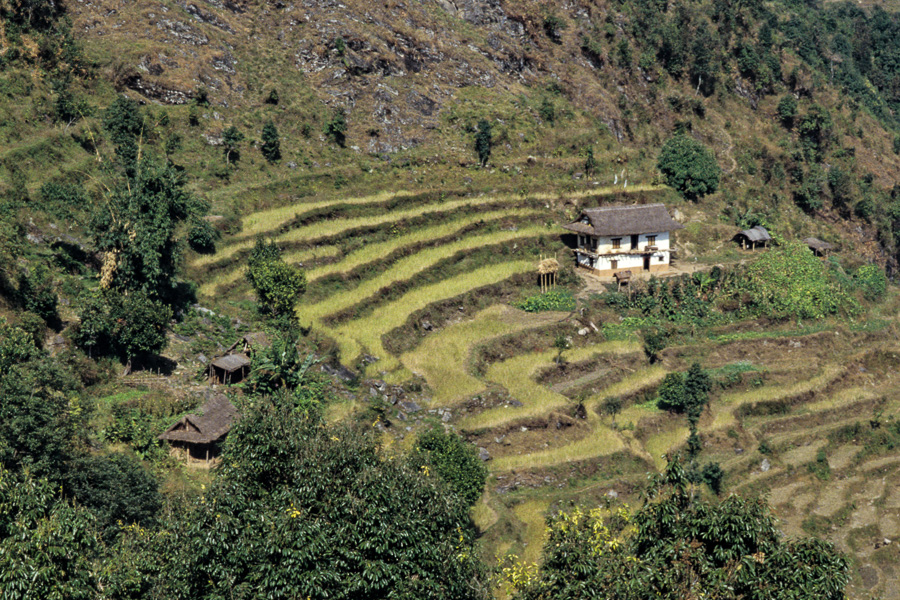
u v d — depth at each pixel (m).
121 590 29.53
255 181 81.50
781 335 79.19
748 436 66.19
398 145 92.69
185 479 46.38
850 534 58.81
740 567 26.09
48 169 67.62
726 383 71.69
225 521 28.92
